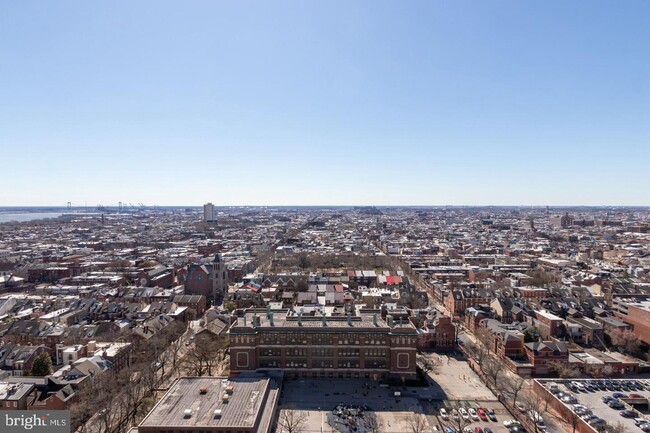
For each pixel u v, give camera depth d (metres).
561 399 171.50
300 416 162.38
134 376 193.38
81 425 153.62
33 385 164.00
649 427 149.88
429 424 158.38
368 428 154.38
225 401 156.00
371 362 199.25
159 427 137.75
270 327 199.62
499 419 163.12
